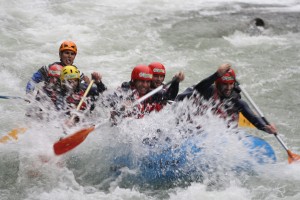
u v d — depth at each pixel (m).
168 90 10.55
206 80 9.92
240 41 18.92
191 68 16.06
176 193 8.88
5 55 16.12
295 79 15.31
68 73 10.52
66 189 8.93
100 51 17.30
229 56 17.34
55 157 9.79
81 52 17.06
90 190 8.98
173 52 17.53
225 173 9.40
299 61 16.91
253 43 18.75
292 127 12.17
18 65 15.46
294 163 9.96
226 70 9.80
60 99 10.77
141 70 9.91
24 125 11.18
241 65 16.50
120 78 14.98
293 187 9.18
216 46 18.30
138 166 9.32
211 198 8.70
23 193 8.78
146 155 9.41
